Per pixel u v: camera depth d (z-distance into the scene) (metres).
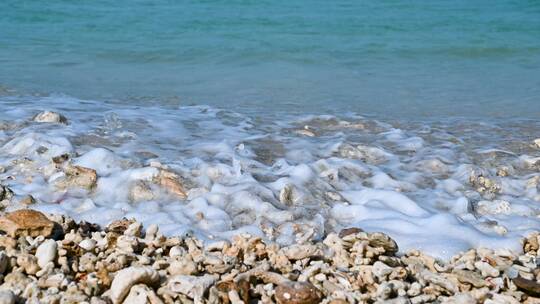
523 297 1.81
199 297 1.69
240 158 2.51
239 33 6.23
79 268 1.79
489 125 3.23
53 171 2.35
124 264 1.82
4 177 2.32
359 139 2.86
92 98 3.63
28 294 1.67
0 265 1.73
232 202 2.20
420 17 7.47
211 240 2.01
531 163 2.65
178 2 7.89
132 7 7.49
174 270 1.78
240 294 1.72
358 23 6.98
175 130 2.86
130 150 2.56
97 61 4.95
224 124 3.01
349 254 1.92
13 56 5.02
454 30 6.75
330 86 4.20
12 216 1.92
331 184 2.37
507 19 7.42
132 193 2.24
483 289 1.79
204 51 5.36
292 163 2.53
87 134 2.71
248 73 4.60
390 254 1.96
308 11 7.60
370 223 2.14
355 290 1.78
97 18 6.83
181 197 2.24
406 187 2.39
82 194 2.24
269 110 3.44
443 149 2.75
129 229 1.96
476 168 2.51
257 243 1.93
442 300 1.78
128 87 4.05
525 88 4.25
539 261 1.97
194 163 2.44
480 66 5.12
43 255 1.79
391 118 3.35
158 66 4.84
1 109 3.07
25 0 7.59
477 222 2.16
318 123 3.12
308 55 5.31
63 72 4.50
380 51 5.59
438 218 2.13
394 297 1.77
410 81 4.44
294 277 1.81
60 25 6.44
